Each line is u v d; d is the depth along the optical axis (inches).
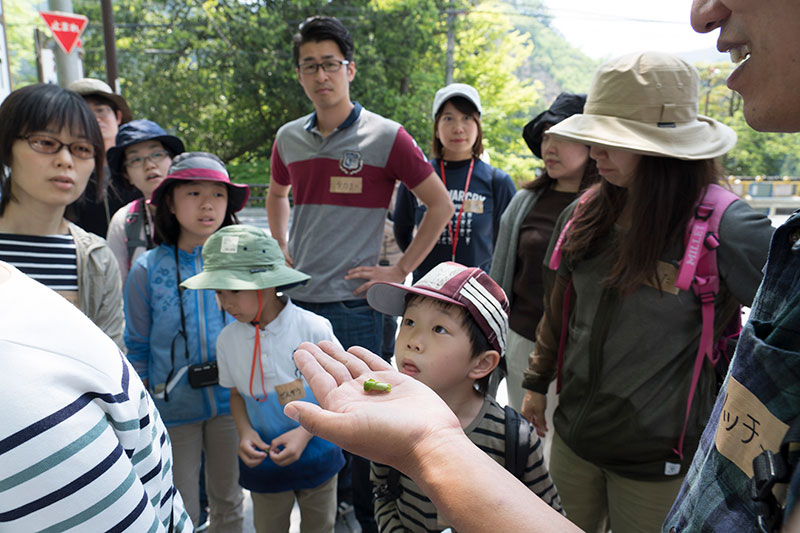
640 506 68.1
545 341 83.3
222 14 1087.6
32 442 23.1
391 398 31.5
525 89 1063.6
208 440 97.2
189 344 92.0
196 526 96.7
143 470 31.3
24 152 67.8
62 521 24.0
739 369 24.0
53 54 328.2
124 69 1114.7
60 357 25.2
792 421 21.0
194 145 1161.4
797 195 1005.2
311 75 104.4
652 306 64.1
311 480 85.1
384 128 109.1
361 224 110.9
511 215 110.3
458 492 25.2
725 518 23.0
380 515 65.4
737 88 27.3
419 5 988.6
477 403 64.3
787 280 25.3
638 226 63.3
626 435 66.5
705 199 62.1
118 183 132.6
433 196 112.8
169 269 93.9
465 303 60.9
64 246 75.0
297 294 113.3
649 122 64.6
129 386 29.3
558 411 76.9
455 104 142.9
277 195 132.4
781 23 24.0
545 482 62.5
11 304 25.6
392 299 71.0
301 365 35.1
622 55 68.3
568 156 100.7
